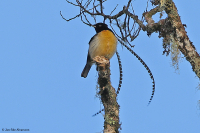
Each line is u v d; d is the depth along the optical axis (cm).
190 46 835
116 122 855
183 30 839
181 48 841
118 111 877
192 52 829
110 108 859
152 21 916
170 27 862
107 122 852
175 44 852
